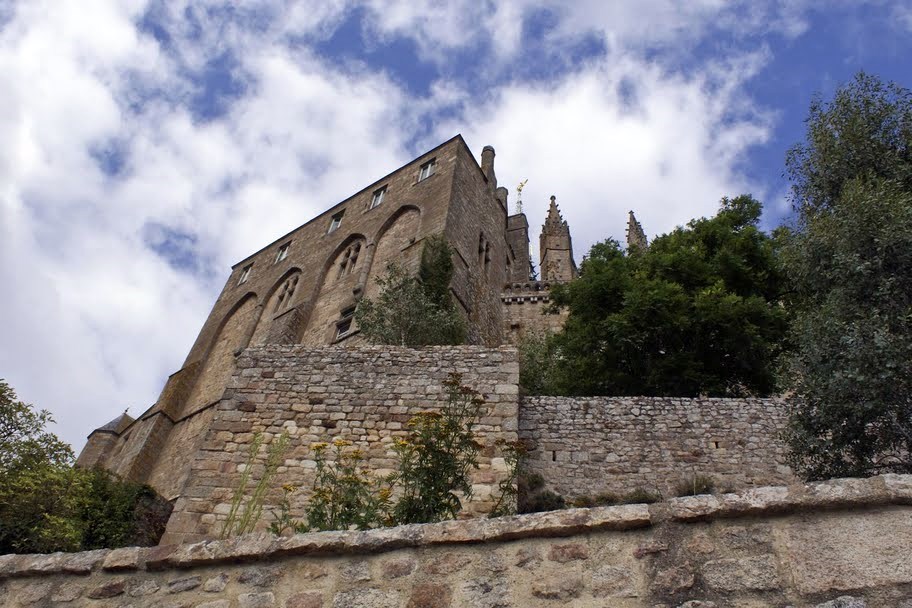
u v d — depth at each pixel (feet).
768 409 48.83
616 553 17.53
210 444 48.67
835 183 49.37
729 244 84.84
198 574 20.02
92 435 124.77
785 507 16.96
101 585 20.56
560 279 185.16
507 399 48.96
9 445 49.83
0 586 21.36
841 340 35.96
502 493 42.22
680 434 48.60
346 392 51.16
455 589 17.88
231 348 123.95
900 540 15.60
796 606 15.42
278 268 138.41
